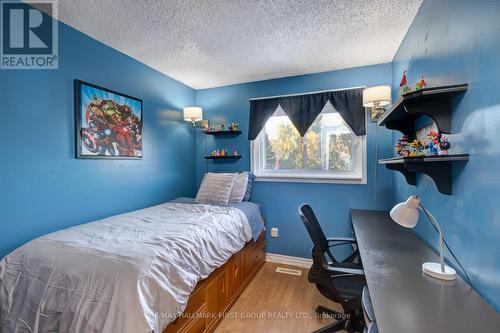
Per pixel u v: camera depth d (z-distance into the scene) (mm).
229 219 2096
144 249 1276
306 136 2951
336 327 1660
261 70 2768
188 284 1293
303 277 2600
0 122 1491
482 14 912
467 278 1040
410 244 1520
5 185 1513
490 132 869
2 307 1231
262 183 3086
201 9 1668
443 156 1062
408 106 1205
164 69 2744
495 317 783
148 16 1745
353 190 2707
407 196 2041
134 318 983
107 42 2123
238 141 3232
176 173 3092
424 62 1542
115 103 2230
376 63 2582
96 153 2057
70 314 1050
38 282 1183
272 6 1640
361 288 1533
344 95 2684
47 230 1721
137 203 2500
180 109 3158
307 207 1945
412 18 1773
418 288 966
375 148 2609
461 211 1083
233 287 2070
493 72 847
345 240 2008
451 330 720
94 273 1113
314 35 2025
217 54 2373
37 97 1669
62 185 1816
